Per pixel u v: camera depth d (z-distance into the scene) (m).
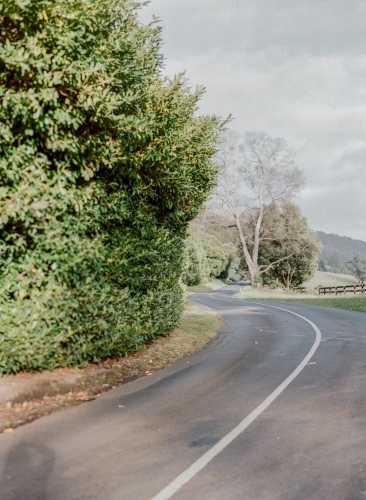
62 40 6.36
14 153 6.45
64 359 7.90
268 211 59.06
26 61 6.09
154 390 7.66
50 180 7.03
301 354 10.97
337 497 4.08
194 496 4.05
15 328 6.80
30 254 7.12
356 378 8.49
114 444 5.22
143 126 8.02
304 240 62.09
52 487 4.16
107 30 7.67
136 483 4.27
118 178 9.02
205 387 7.89
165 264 11.36
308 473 4.55
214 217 55.44
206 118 12.97
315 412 6.50
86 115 7.39
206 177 13.24
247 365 9.76
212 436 5.53
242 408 6.68
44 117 6.55
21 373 7.42
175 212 11.88
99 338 8.43
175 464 4.71
